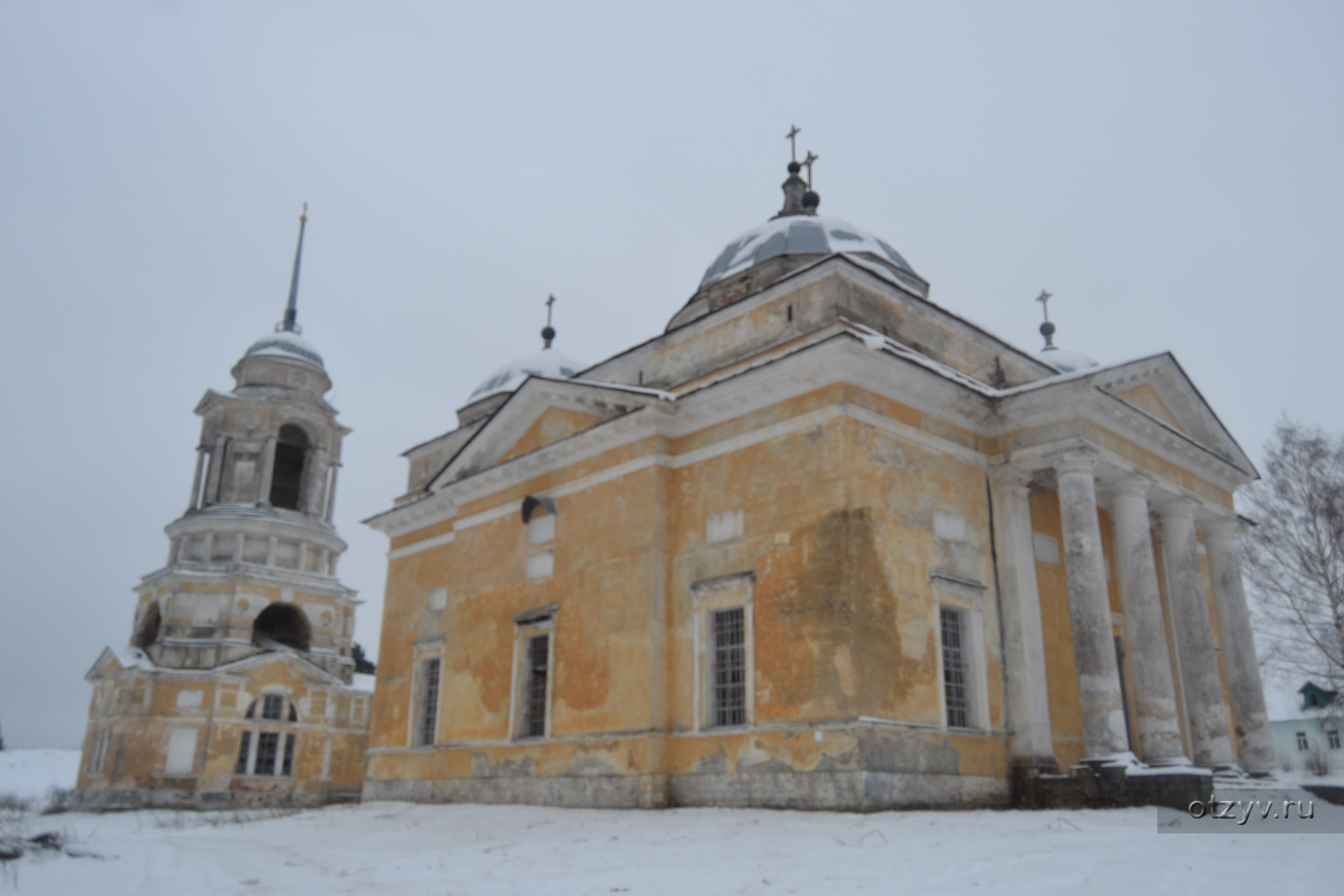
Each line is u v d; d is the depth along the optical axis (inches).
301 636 1856.5
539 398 954.1
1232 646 936.9
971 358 926.4
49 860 609.3
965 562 775.7
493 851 572.1
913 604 721.0
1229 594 949.2
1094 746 713.0
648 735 759.1
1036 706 757.3
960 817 615.8
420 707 1072.2
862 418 733.9
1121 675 913.5
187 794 1590.8
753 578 748.6
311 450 1943.9
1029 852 434.6
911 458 761.6
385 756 1101.1
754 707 722.8
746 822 623.2
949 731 713.6
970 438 819.4
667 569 812.0
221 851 671.8
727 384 791.1
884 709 676.1
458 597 1012.5
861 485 714.2
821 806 657.0
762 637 732.7
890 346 765.3
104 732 1643.7
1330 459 1309.1
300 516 1868.8
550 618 885.2
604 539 853.2
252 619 1760.6
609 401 884.6
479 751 927.0
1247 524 1041.5
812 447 737.0
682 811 708.7
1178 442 880.9
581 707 827.4
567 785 815.1
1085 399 782.5
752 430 785.6
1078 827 547.5
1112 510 840.9
